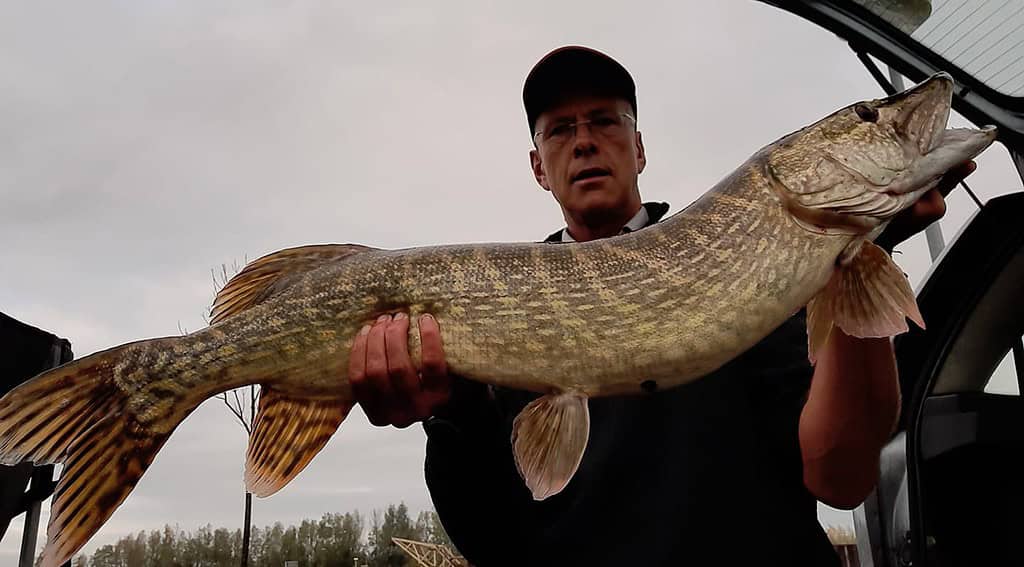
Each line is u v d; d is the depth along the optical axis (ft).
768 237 2.51
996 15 2.59
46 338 3.76
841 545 3.74
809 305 2.51
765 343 2.85
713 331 2.43
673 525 2.46
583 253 2.56
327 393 2.62
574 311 2.47
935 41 2.81
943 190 2.59
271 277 2.77
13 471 3.46
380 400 2.52
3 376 3.58
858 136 2.59
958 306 3.12
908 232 2.60
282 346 2.57
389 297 2.55
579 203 3.48
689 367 2.44
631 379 2.44
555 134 3.56
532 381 2.48
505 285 2.52
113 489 2.44
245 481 2.55
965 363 3.12
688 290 2.46
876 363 2.36
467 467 2.62
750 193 2.58
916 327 3.21
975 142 2.53
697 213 2.58
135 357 2.56
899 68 2.97
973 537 2.92
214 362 2.57
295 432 2.62
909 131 2.58
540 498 2.32
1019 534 2.85
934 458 2.99
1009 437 2.88
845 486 2.54
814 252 2.51
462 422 2.58
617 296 2.47
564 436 2.39
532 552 2.68
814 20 3.04
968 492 2.97
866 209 2.52
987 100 2.80
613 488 2.60
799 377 2.72
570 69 3.49
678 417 2.67
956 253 3.09
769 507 2.49
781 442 2.65
